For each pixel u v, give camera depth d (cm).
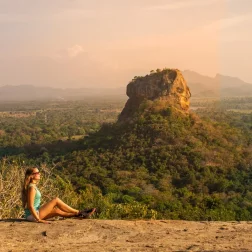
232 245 545
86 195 1875
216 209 2623
